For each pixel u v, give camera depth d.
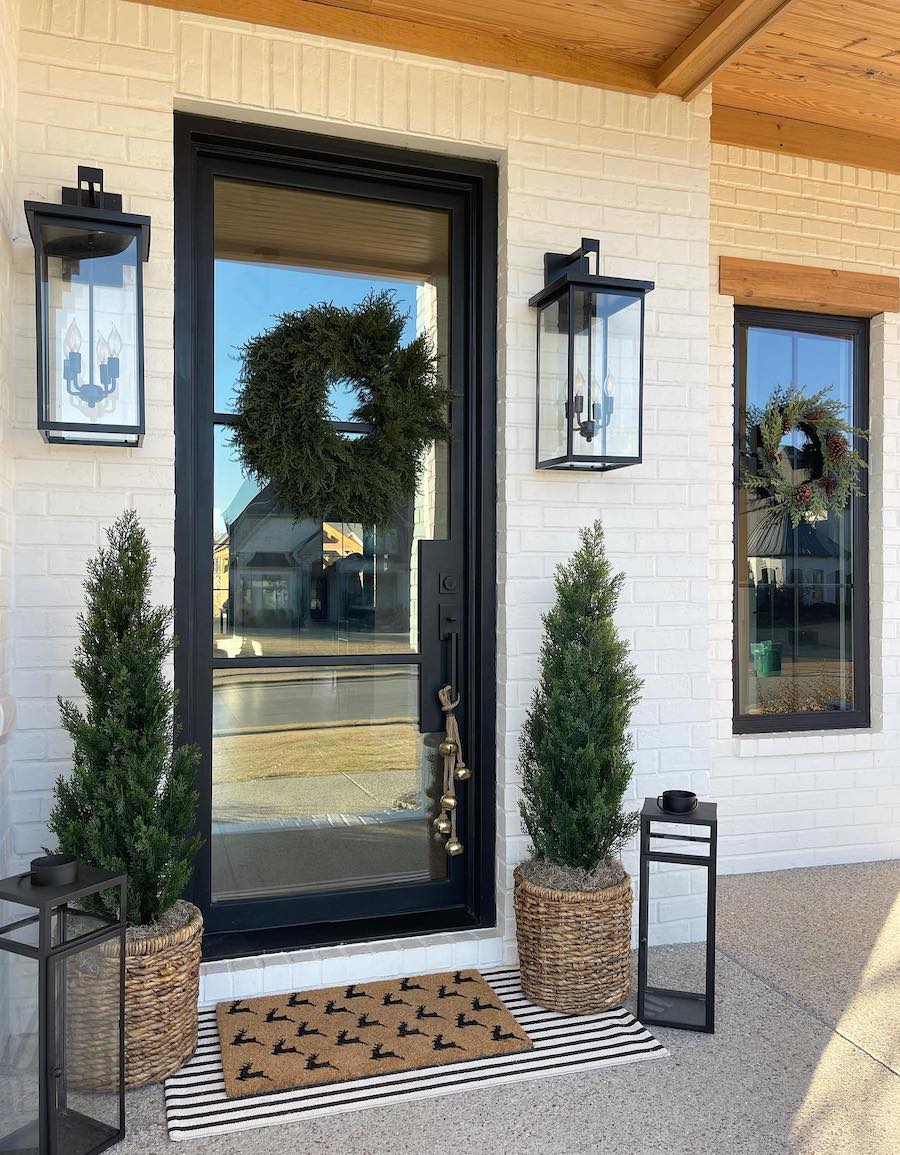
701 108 3.00
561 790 2.50
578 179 2.85
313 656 2.74
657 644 2.93
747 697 3.77
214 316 2.64
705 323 3.00
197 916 2.17
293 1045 2.21
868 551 3.89
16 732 2.28
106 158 2.36
